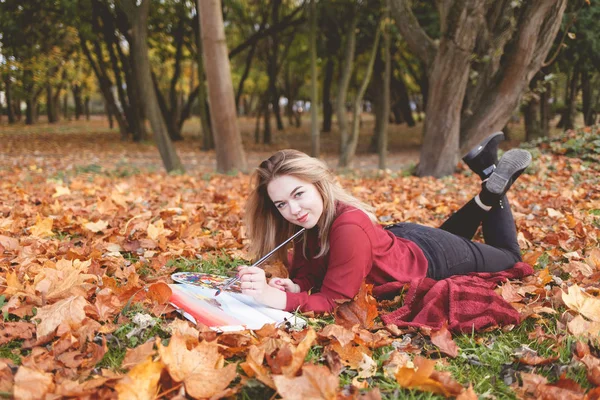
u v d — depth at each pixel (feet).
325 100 89.81
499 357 6.95
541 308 8.12
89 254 10.92
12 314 7.91
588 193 19.65
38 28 46.01
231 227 14.51
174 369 5.77
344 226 8.29
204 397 5.65
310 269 9.41
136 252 11.58
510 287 8.74
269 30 58.44
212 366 5.98
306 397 5.49
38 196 19.34
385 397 5.98
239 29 70.95
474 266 9.66
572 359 6.60
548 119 55.93
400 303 8.73
